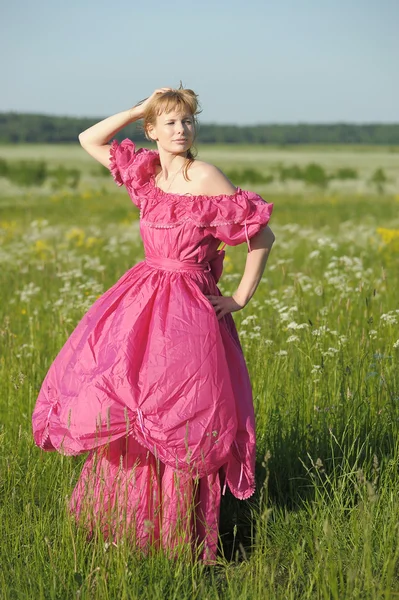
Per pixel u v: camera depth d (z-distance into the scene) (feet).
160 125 12.36
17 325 24.45
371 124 615.57
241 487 12.16
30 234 53.06
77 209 95.96
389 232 44.62
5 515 12.76
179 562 11.55
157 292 12.22
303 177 220.64
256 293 27.40
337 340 18.35
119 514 11.68
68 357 12.52
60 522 12.31
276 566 11.76
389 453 14.05
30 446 14.85
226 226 12.03
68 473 13.66
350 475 13.28
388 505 12.42
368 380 16.37
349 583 10.25
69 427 11.48
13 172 176.86
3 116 558.97
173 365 11.57
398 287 26.91
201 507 12.35
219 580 11.82
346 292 23.36
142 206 12.57
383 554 11.51
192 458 11.46
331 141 613.52
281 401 16.19
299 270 32.65
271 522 12.93
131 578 10.94
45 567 11.31
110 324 12.16
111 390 11.60
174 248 12.24
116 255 41.98
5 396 17.53
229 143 598.75
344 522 12.41
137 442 12.30
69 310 24.21
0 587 10.96
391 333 18.76
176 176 12.48
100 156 13.61
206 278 12.50
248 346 18.95
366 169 278.87
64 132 546.26
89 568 11.06
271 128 620.08
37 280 32.55
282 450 14.52
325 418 15.07
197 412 11.50
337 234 51.49
